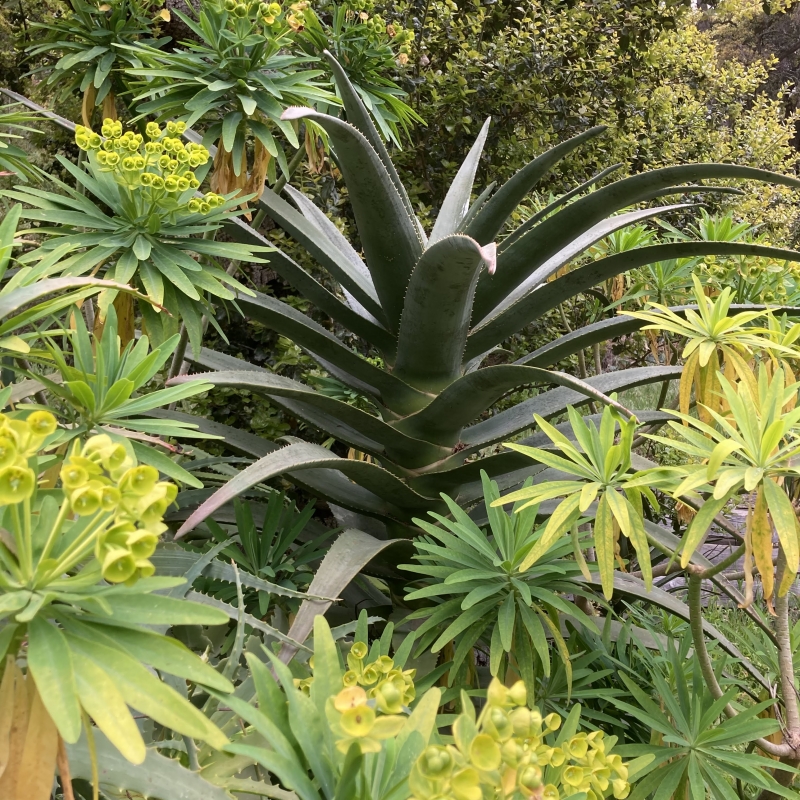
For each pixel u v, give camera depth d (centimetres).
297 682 71
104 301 88
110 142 93
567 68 306
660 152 371
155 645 45
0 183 130
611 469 81
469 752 43
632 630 141
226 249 103
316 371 239
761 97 438
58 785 65
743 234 200
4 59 225
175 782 56
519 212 249
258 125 124
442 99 273
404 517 130
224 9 120
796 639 128
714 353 102
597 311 231
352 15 168
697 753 98
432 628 104
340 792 45
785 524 71
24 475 39
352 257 151
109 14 155
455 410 117
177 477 74
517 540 97
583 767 64
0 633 44
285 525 136
